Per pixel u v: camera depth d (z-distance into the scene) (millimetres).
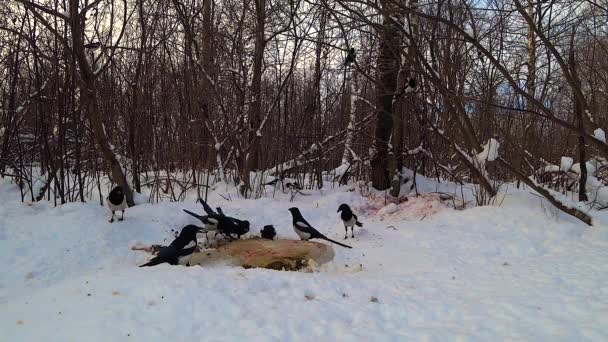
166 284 5352
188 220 10172
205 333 4480
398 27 8781
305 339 4473
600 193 12781
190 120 13141
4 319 4598
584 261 7742
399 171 13453
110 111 12914
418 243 9336
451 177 15859
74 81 10250
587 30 11797
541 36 8461
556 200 10156
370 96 16422
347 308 5328
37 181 11430
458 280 6770
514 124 15383
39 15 9289
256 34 13562
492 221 10234
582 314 5230
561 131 16859
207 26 14102
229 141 14367
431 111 14852
